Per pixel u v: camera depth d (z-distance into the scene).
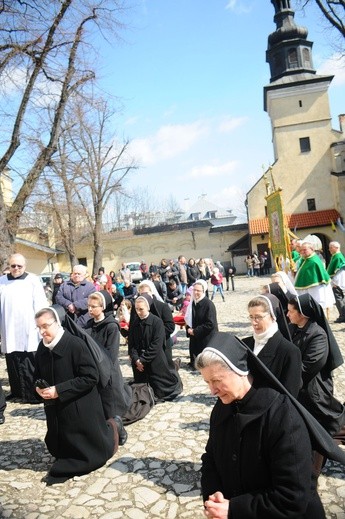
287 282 5.52
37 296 6.82
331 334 3.70
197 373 7.49
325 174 34.62
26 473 4.21
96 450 4.09
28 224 21.52
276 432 1.82
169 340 6.47
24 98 10.89
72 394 4.01
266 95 36.53
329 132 34.81
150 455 4.38
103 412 4.30
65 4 10.47
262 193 35.25
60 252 36.97
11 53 10.40
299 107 35.06
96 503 3.55
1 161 10.88
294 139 35.09
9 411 6.32
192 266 18.42
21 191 11.29
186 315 7.69
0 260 10.04
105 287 13.21
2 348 6.89
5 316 6.74
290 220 34.28
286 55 36.28
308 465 1.79
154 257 40.88
